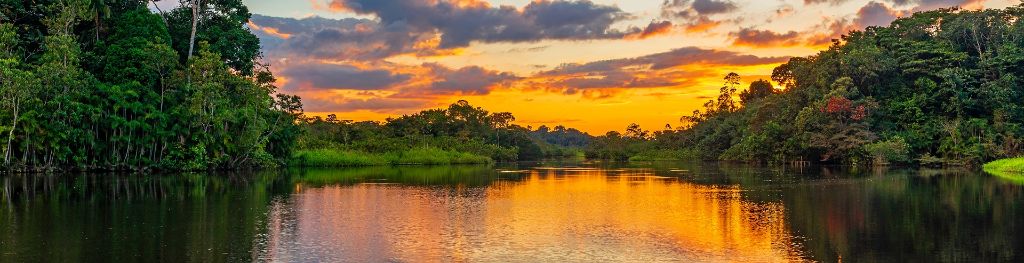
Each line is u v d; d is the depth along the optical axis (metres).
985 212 28.56
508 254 19.19
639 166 92.62
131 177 50.88
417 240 21.41
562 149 183.38
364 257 18.64
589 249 19.94
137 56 57.88
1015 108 83.06
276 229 23.50
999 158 76.94
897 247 20.27
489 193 39.31
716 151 122.38
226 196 35.75
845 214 28.05
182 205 30.88
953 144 79.69
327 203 32.41
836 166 83.31
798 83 100.50
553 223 25.38
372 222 25.44
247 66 72.75
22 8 58.78
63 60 54.50
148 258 18.31
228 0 72.75
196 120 60.12
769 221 25.84
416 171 72.00
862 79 89.62
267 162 68.75
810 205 31.80
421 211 29.23
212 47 67.75
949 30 93.50
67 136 53.00
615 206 31.53
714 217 27.14
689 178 56.09
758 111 107.81
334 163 86.62
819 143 84.69
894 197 35.75
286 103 74.00
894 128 87.81
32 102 52.00
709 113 149.25
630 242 21.11
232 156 65.25
